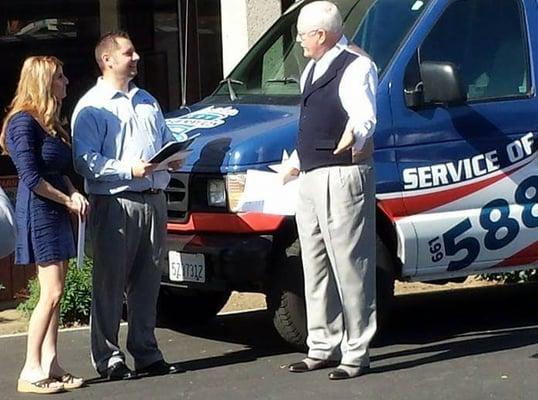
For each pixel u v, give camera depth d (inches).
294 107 332.2
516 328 354.0
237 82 360.5
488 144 329.4
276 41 362.0
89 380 305.9
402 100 321.4
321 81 291.4
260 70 358.6
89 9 505.0
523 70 338.3
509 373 299.7
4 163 468.8
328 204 292.5
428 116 323.0
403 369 305.9
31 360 296.0
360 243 295.1
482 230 328.2
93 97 298.0
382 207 317.4
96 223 299.4
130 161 296.2
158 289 308.3
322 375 302.0
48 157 287.4
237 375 305.4
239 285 314.7
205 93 510.3
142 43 512.1
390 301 322.0
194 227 318.7
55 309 295.7
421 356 319.3
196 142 320.8
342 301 298.8
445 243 324.2
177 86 513.0
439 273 328.2
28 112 286.4
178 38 510.0
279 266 315.0
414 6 335.0
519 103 334.3
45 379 295.0
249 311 392.8
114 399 286.7
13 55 496.4
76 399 288.2
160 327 369.7
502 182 331.0
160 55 512.7
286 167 302.4
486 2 337.7
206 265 313.9
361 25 337.4
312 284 304.0
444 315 377.7
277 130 316.2
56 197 287.6
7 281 418.3
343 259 295.0
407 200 320.2
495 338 340.2
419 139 321.7
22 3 496.4
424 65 320.2
